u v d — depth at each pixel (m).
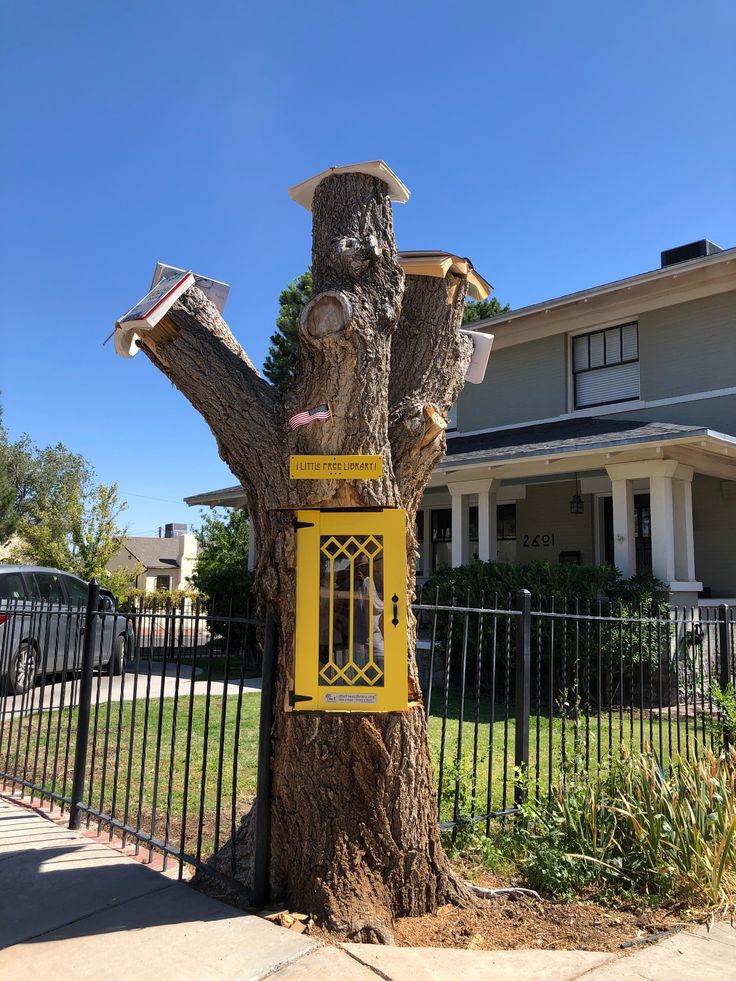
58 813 5.00
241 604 13.24
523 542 15.52
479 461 11.45
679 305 12.69
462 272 3.98
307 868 3.28
